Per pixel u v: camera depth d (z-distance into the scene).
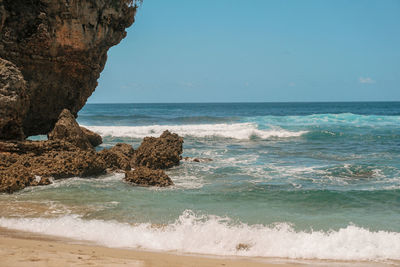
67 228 8.77
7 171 12.35
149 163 16.53
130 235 8.45
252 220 9.62
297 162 18.20
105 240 8.19
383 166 16.45
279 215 10.09
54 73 20.16
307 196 11.88
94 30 20.23
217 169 16.36
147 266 5.95
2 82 15.48
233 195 12.01
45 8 18.17
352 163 17.77
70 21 18.95
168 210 10.37
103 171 15.03
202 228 8.88
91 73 22.11
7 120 15.48
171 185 13.33
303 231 8.91
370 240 8.26
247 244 8.11
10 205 10.48
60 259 5.93
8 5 17.45
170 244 8.08
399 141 25.86
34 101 20.17
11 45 17.86
